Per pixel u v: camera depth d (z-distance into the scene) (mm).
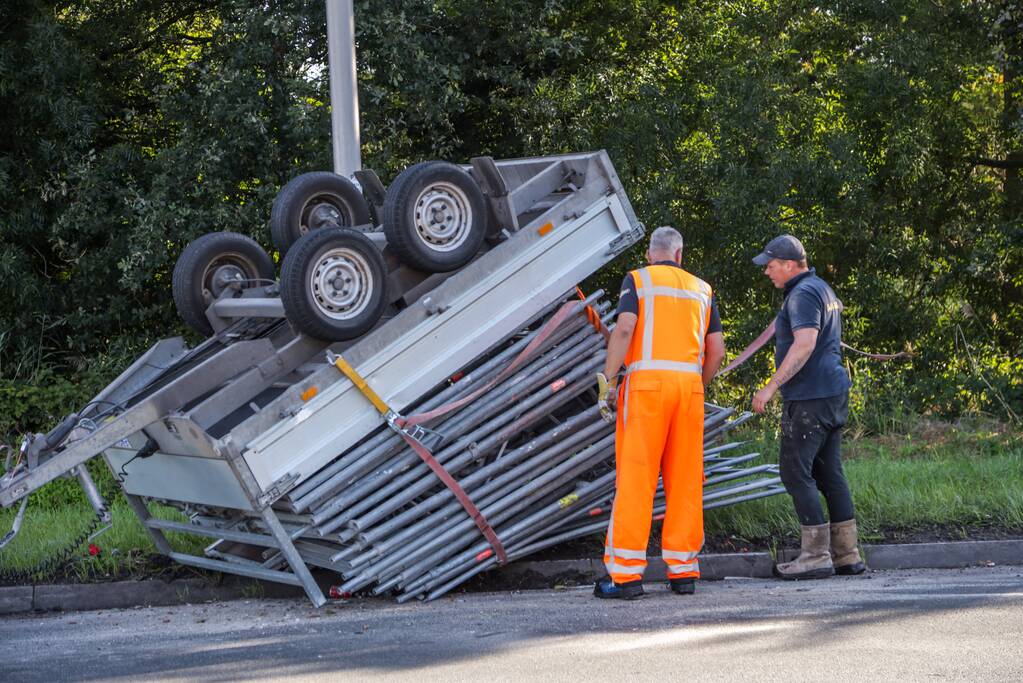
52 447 18094
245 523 18906
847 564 18953
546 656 13172
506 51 36062
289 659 13727
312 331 17297
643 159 35594
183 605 18953
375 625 15758
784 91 35812
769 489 20766
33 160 35812
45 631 16859
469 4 35000
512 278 18609
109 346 35812
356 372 17172
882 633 13695
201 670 13383
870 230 37938
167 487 19094
